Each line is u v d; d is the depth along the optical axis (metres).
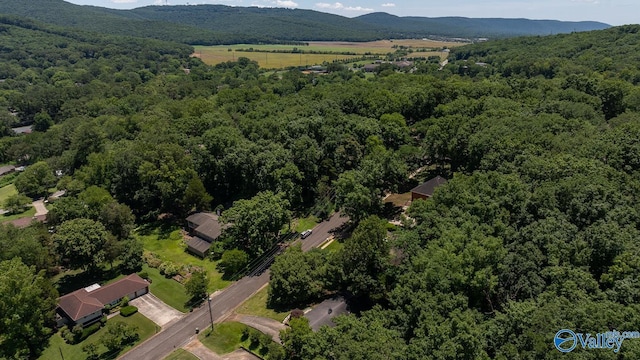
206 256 81.81
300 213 94.44
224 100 157.25
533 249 48.44
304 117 108.69
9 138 151.25
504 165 72.19
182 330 61.62
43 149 138.50
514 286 46.81
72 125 141.25
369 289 57.31
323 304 59.47
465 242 50.75
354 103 121.81
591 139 76.50
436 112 119.81
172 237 89.31
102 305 64.81
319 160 98.38
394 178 84.56
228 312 64.75
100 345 59.81
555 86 129.62
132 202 101.12
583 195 54.72
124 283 70.31
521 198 59.34
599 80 127.31
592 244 47.62
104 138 121.94
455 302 44.00
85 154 118.38
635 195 58.53
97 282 74.88
